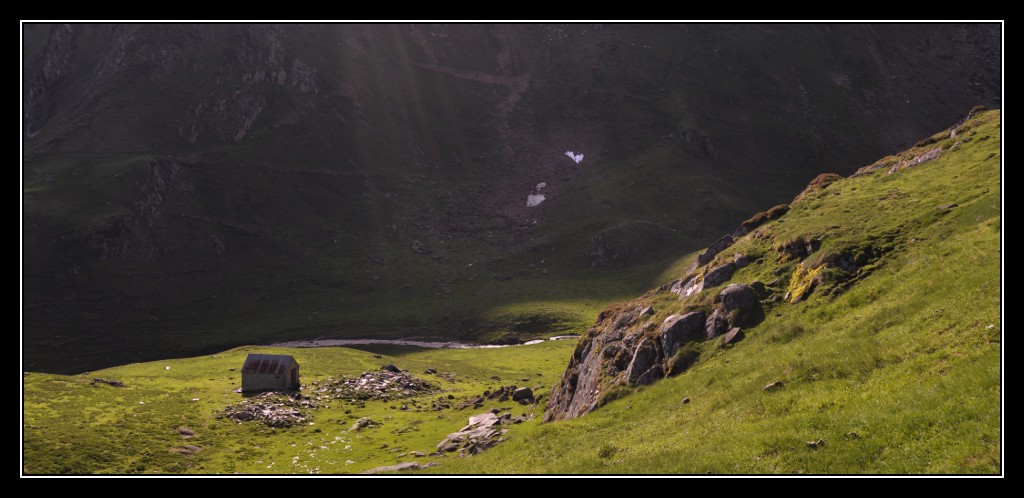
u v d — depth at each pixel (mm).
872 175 66125
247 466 58062
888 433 23594
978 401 22625
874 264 44312
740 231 64625
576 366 59375
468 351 168000
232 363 118312
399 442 62625
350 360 124750
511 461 37312
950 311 31500
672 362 46250
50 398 75375
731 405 34031
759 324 45062
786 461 24391
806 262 48562
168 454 61094
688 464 27031
